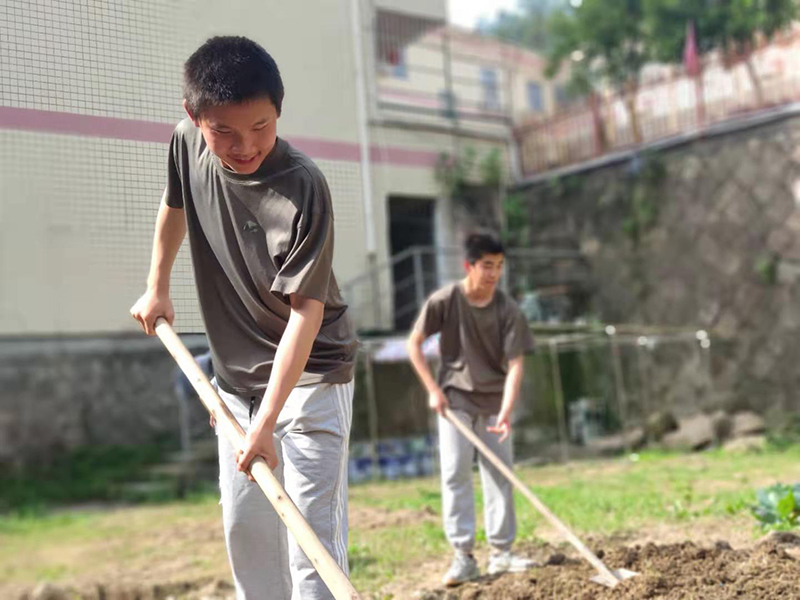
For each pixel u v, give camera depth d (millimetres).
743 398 10906
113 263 3496
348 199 3908
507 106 14086
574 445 10516
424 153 12438
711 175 11352
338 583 1896
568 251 12883
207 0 4250
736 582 3146
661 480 7082
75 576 6059
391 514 5969
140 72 2850
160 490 10867
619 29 15523
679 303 11680
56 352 12789
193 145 2457
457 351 4145
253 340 2512
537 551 4309
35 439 12641
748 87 11125
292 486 2455
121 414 13195
